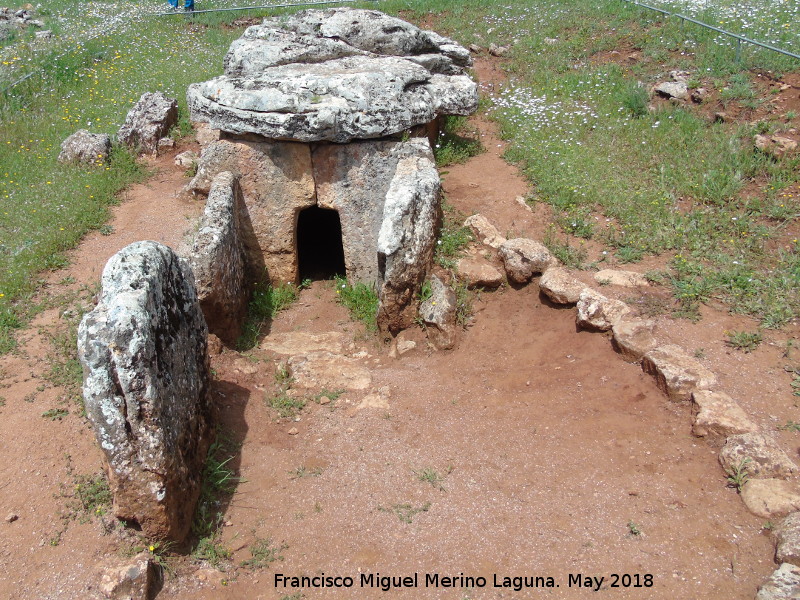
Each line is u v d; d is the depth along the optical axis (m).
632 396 5.30
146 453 4.03
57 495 4.68
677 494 4.50
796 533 3.98
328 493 4.82
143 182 9.32
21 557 4.31
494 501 4.63
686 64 10.51
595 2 14.30
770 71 9.50
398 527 4.52
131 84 11.99
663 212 7.43
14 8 17.59
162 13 16.48
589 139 9.23
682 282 6.32
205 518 4.59
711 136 8.57
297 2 17.22
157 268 4.47
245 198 7.15
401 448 5.18
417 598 4.07
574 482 4.69
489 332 6.33
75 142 9.51
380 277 6.36
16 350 5.96
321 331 6.88
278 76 7.11
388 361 6.28
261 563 4.35
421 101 7.30
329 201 7.12
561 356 5.86
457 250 7.07
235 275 6.57
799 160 7.71
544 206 7.88
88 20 16.34
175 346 4.52
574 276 6.63
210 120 7.04
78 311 6.45
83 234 7.90
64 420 5.25
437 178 6.78
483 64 12.58
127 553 4.27
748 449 4.56
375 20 8.28
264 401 5.75
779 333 5.67
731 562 4.03
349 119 6.73
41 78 11.96
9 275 6.89
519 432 5.18
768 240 6.84
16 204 8.27
